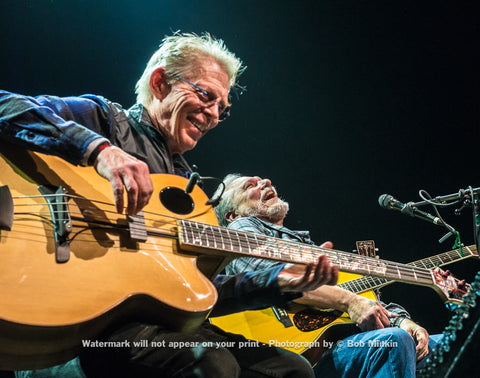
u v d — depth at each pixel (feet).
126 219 4.94
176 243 5.24
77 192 4.84
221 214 10.72
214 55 6.92
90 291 4.21
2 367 4.14
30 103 4.90
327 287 7.98
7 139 4.78
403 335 7.29
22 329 3.75
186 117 6.59
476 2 16.63
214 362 4.71
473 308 4.42
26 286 3.93
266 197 10.51
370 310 7.73
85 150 4.66
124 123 6.27
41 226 4.32
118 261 4.61
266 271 5.97
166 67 6.66
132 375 4.71
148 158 6.23
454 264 15.20
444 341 4.45
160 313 4.65
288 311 8.06
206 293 4.88
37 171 4.79
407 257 16.43
